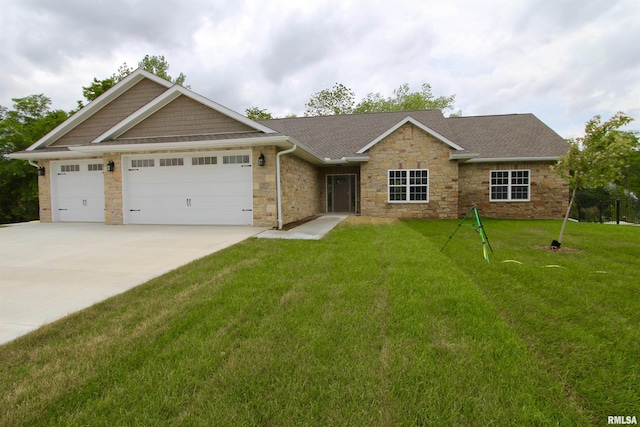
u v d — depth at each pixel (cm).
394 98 3681
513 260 569
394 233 859
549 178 1413
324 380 218
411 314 323
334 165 1565
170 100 1065
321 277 451
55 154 1147
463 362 239
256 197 984
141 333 288
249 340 273
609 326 309
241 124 1023
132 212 1087
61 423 181
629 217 1664
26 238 815
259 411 190
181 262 560
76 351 258
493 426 180
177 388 210
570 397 209
